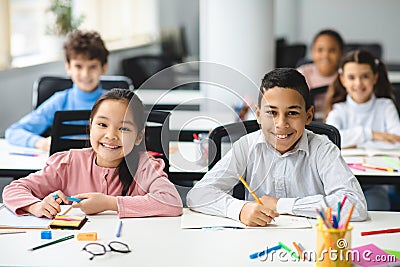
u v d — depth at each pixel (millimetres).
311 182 2061
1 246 1623
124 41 6332
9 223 1803
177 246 1633
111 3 6176
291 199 1927
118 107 1947
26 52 4590
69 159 2076
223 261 1531
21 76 3943
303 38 7211
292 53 6203
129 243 1651
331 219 1623
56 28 4703
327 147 2047
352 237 1714
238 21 4121
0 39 3861
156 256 1560
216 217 1885
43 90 3461
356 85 3213
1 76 3668
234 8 4117
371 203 2889
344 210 1854
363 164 2666
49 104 3213
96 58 3229
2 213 1906
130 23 6625
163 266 1496
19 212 1902
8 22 3889
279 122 1979
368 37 7145
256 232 1751
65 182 2072
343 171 1977
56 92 3467
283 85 1969
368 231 1762
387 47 7148
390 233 1750
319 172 2033
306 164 2062
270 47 4184
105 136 1957
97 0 5941
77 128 2639
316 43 4746
